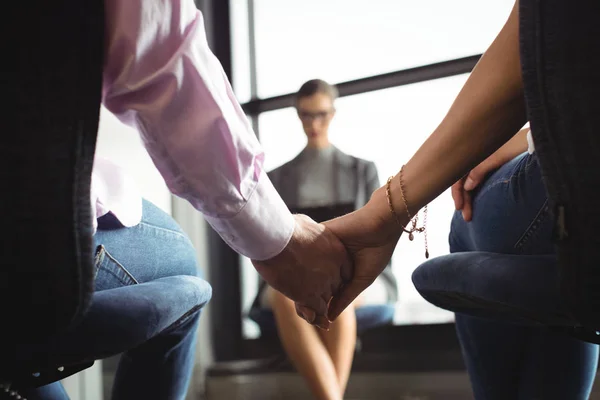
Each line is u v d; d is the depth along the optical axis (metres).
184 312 0.75
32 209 0.50
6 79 0.49
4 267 0.50
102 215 0.73
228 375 2.95
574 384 0.88
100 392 1.92
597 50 0.48
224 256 3.21
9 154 0.50
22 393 0.70
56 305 0.51
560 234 0.51
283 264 0.86
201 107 0.64
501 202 0.80
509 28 0.67
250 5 3.25
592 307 0.51
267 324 2.55
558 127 0.50
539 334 0.88
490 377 0.94
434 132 0.81
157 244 0.81
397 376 2.67
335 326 2.03
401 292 2.72
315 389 1.92
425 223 0.91
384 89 2.89
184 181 0.68
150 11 0.58
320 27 3.08
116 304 0.63
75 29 0.50
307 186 2.59
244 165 0.69
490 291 0.66
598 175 0.49
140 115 0.64
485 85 0.69
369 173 2.61
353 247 0.93
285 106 3.13
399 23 2.91
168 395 0.90
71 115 0.51
